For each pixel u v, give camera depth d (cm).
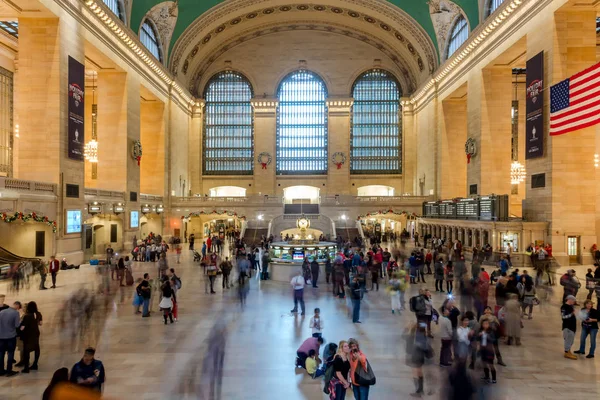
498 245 2269
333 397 611
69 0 2166
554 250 2052
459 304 1270
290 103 4869
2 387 711
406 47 4347
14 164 3044
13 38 2848
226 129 4847
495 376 725
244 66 4772
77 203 2233
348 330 1050
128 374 768
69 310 1219
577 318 1170
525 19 2336
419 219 3706
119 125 2908
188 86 4541
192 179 4759
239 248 2036
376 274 1570
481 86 2920
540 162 2172
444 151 3728
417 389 696
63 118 2116
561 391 700
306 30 4738
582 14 2083
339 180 4750
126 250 2852
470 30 3114
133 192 3025
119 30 2680
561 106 1748
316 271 1606
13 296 1407
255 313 1219
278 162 4859
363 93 4853
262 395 690
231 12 3969
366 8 4000
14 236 1959
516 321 935
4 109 2969
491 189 2909
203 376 753
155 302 1381
